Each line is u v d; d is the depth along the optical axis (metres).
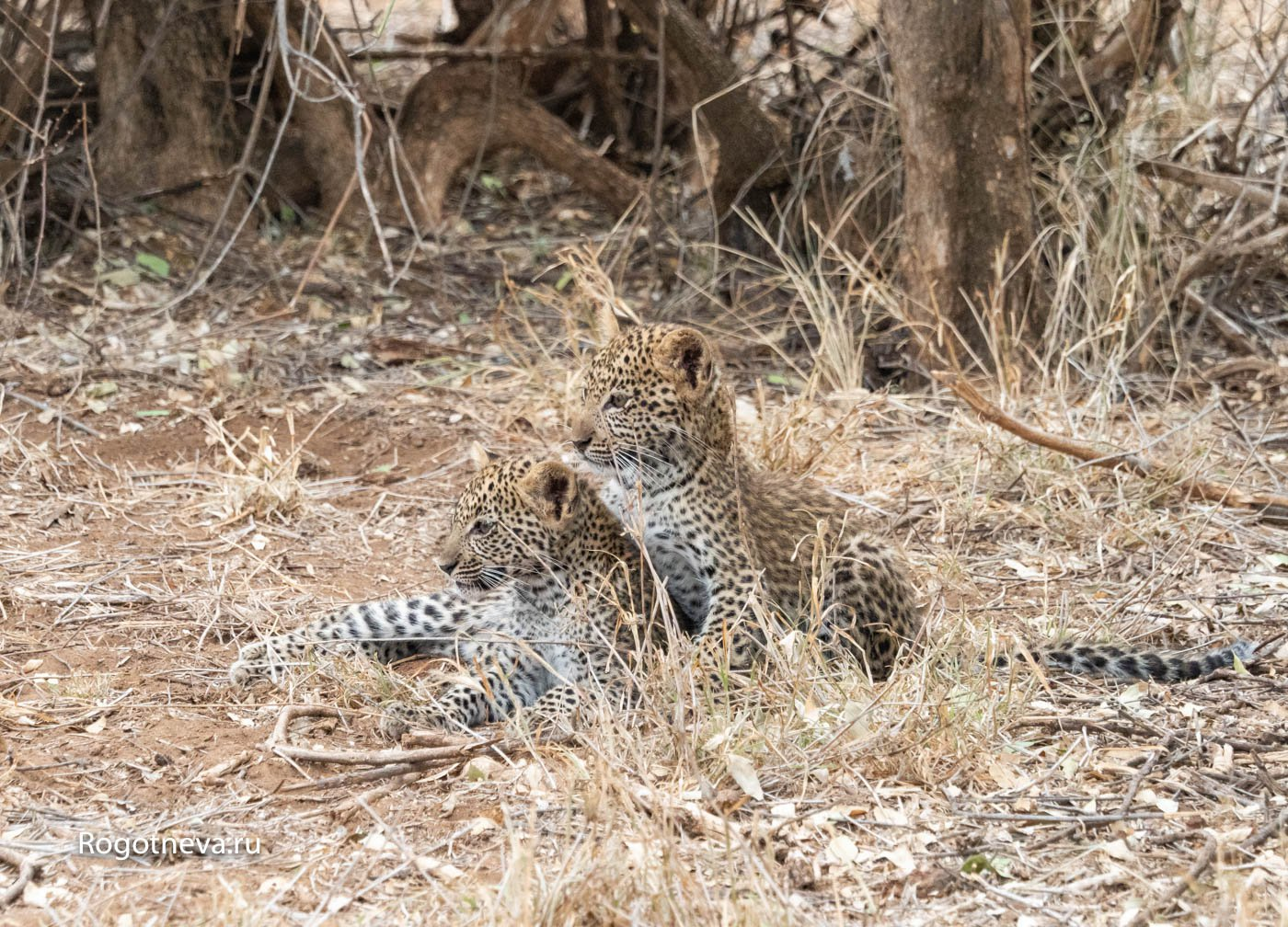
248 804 7.41
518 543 8.88
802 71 17.61
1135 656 8.95
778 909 6.16
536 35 17.94
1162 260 15.61
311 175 17.92
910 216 14.38
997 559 11.08
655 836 6.71
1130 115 15.49
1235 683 8.84
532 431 13.59
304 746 7.98
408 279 16.72
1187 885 6.46
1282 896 6.34
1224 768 7.68
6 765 7.71
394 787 7.58
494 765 7.67
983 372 14.20
